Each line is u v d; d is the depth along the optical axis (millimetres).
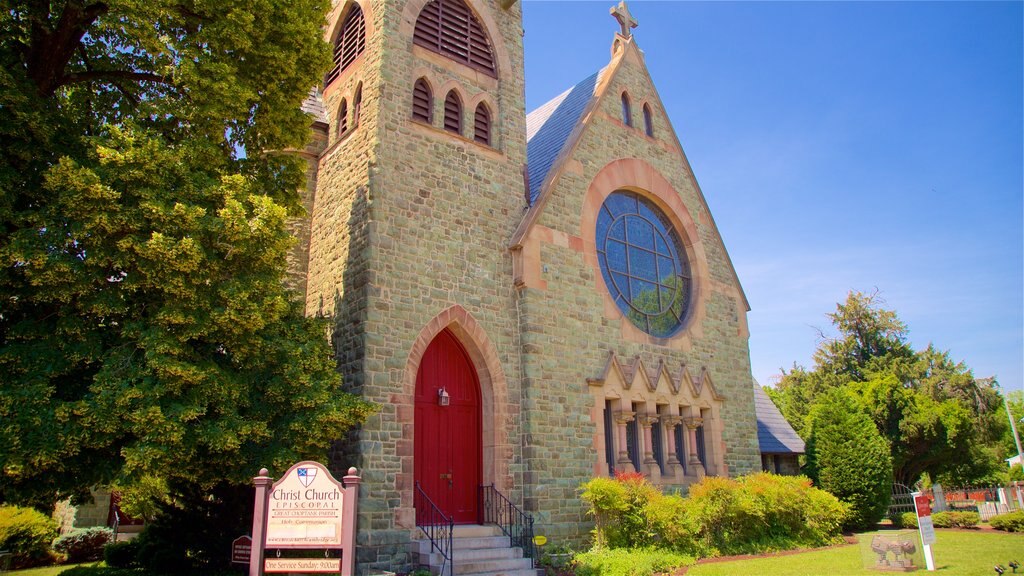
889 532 15664
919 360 57000
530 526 15539
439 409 16438
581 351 18516
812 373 58906
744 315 24984
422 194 16750
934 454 35875
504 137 19281
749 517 19312
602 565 14781
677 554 16547
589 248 19781
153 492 12172
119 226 10641
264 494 9570
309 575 10070
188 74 12500
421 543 14086
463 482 16375
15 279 10883
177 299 11070
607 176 21219
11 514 18953
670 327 22312
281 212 12250
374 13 17969
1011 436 63062
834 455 26172
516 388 17109
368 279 15102
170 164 11539
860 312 59906
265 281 12133
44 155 11586
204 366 11336
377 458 14164
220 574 14336
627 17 24406
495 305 17391
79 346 10773
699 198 24875
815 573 14500
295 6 14516
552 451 16938
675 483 19750
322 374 13359
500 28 20594
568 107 24031
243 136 15047
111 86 14805
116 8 11711
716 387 22609
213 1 13281
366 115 17078
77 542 20625
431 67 18312
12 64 11781
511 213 18734
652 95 24250
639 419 19703
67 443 9938
